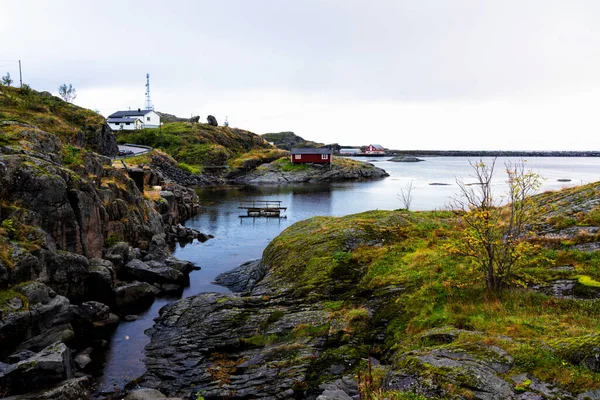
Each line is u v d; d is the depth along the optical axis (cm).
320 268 2369
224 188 9931
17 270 1906
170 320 2147
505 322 1372
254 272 2994
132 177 4784
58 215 2434
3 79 6731
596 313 1358
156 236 3669
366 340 1642
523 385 1054
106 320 2189
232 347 1809
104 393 1543
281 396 1403
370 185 10669
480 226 1677
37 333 1870
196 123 15562
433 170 16112
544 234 2216
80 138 5584
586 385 1010
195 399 1471
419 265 2103
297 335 1772
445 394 1073
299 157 12900
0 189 2238
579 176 12644
